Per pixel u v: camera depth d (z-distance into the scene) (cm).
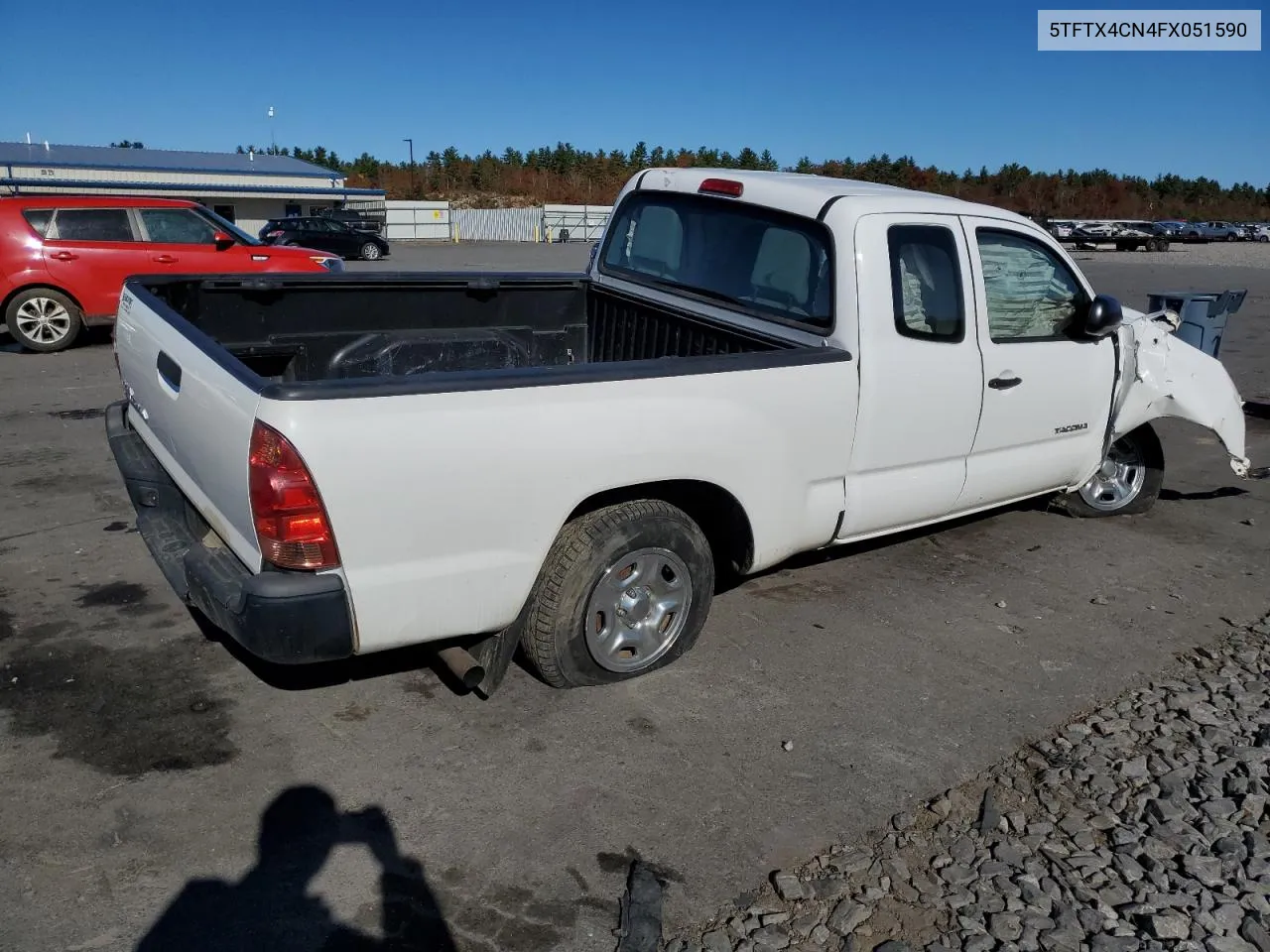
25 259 1077
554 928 263
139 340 389
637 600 374
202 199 4638
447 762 332
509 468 311
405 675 387
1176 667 423
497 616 326
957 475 461
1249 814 322
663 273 506
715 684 390
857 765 342
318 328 480
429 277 500
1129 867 296
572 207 5475
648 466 343
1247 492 685
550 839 296
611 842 297
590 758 338
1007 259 466
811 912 273
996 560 536
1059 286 493
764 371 371
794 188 438
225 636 412
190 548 337
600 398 329
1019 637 445
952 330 440
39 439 712
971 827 313
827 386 392
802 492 398
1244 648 443
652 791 321
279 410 275
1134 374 543
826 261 414
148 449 407
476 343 520
